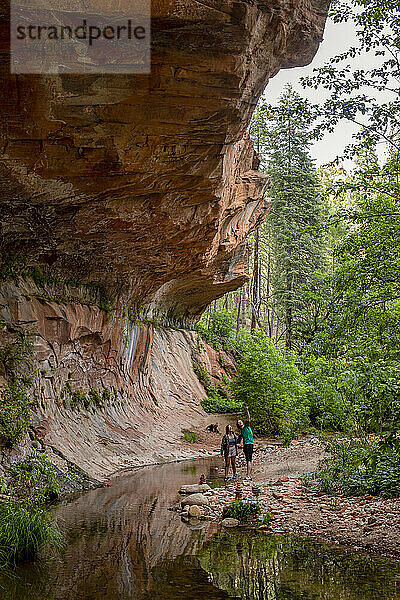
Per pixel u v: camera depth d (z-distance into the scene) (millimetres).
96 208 11312
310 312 27984
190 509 9641
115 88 7391
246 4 6582
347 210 9734
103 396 17578
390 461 9750
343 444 11773
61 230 12336
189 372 28453
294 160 36812
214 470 15555
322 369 14352
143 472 15016
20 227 11750
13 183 9594
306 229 10133
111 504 10531
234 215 17641
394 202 9492
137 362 21219
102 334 17016
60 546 7445
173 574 6426
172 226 13133
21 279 13023
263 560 6980
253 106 8867
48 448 12617
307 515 9344
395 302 9625
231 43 6984
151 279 19203
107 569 6566
